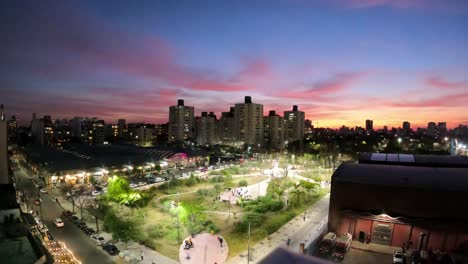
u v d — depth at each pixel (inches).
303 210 2787.9
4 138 2785.4
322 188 3671.3
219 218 2588.6
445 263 1261.1
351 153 6378.0
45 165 4030.5
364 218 1509.6
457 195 1373.0
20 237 1642.5
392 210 1481.3
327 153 6087.6
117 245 2028.8
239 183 3956.7
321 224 2407.7
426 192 1418.6
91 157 4768.7
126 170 4517.7
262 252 1920.5
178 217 2354.8
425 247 1406.3
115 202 2810.0
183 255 1884.8
